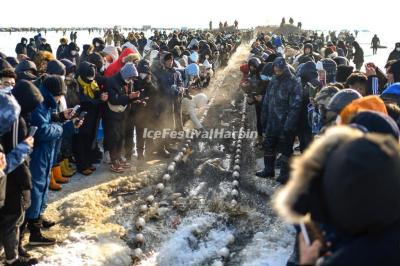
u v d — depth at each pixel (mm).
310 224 1788
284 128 6973
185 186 7633
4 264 4570
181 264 5383
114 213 6324
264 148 7637
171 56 8820
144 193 7211
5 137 3910
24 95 4379
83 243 5309
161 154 8883
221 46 25891
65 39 14406
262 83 9266
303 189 1647
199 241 5848
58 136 5098
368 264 1455
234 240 5836
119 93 7410
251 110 14336
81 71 7090
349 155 1457
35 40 17156
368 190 1403
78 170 7617
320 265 1611
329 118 3654
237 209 6496
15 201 4168
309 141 6980
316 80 7105
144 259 5391
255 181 7598
